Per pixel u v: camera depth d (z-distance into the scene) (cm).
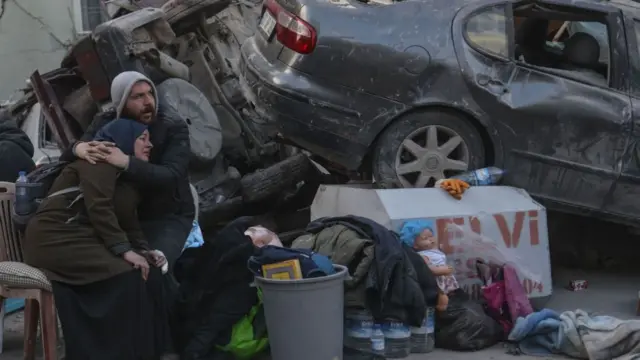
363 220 519
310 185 737
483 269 552
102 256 448
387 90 618
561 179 643
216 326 475
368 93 617
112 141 472
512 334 523
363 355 491
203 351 474
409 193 562
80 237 452
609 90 646
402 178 629
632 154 648
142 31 662
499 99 626
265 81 628
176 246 498
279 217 734
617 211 657
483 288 546
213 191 682
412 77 618
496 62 632
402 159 631
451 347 526
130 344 440
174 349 489
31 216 491
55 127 694
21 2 1332
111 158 458
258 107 646
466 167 632
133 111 486
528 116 630
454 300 536
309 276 458
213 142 663
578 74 659
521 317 533
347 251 497
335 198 582
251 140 740
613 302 624
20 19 1336
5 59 1334
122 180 468
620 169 647
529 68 639
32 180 506
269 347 492
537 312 531
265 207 718
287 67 621
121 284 444
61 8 1354
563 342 509
